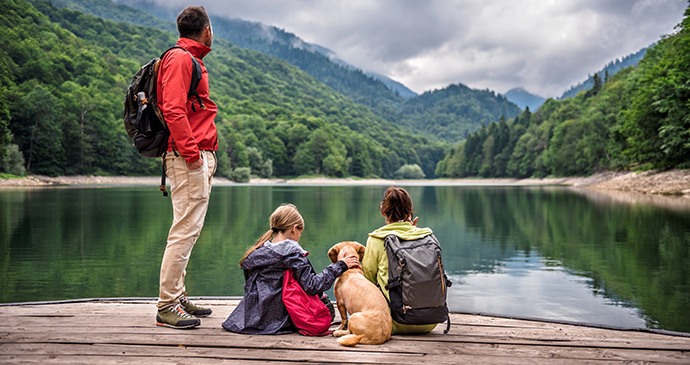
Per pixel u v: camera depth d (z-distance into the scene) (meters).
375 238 2.90
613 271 7.82
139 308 3.45
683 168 31.11
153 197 28.81
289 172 129.25
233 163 103.25
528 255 9.61
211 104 3.03
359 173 144.50
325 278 2.73
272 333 2.74
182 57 2.68
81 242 10.77
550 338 2.83
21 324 2.92
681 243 10.39
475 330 3.03
